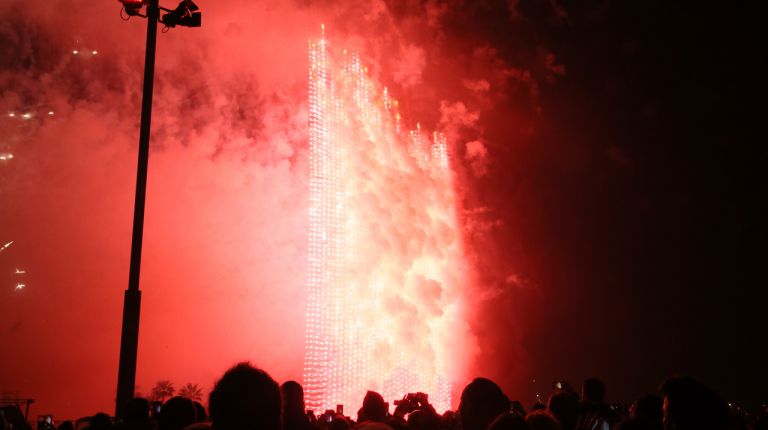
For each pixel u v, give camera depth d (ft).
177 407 15.60
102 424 19.16
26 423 18.25
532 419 12.67
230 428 8.38
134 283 29.09
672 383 13.48
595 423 17.02
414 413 19.77
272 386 8.79
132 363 28.30
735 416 17.53
